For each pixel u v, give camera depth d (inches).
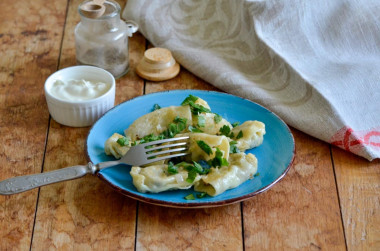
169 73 35.2
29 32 38.4
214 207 27.3
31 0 41.3
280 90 33.7
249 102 31.9
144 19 38.0
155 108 31.5
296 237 26.3
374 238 26.5
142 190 26.5
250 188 27.3
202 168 27.4
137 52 37.7
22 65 35.6
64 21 39.6
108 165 27.0
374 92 32.9
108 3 34.4
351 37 35.9
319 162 30.2
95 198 27.5
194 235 26.1
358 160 30.5
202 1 37.6
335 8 36.0
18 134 30.9
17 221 26.3
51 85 31.6
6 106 32.6
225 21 37.1
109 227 26.3
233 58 36.0
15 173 28.7
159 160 27.4
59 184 28.0
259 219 27.0
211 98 32.2
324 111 31.6
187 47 36.8
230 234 26.3
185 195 26.7
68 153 30.0
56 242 25.6
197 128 29.4
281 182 28.9
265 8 35.2
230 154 28.3
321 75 34.0
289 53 35.5
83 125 31.5
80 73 32.7
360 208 27.8
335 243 26.2
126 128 30.5
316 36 36.0
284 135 29.8
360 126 31.6
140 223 26.5
